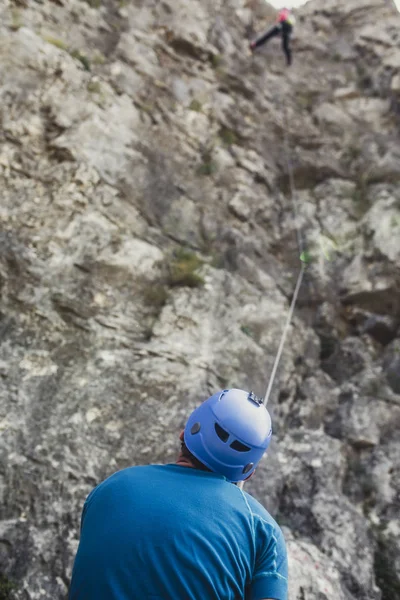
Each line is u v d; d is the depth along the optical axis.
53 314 4.97
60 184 5.98
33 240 5.38
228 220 7.46
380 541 4.71
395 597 4.31
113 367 4.84
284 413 5.75
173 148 7.77
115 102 7.42
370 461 5.42
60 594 3.49
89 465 4.16
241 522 1.32
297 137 9.76
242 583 1.26
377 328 6.95
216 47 10.28
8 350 4.54
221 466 1.46
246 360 5.62
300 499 4.88
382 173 8.84
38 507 3.82
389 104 10.56
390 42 11.86
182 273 6.05
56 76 6.93
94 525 1.29
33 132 6.24
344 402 6.04
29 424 4.18
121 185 6.50
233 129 8.91
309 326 6.91
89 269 5.50
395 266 7.16
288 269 7.51
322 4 13.64
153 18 9.70
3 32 6.77
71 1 8.46
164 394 4.82
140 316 5.48
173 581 1.17
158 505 1.28
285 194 8.77
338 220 8.22
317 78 11.48
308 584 4.00
